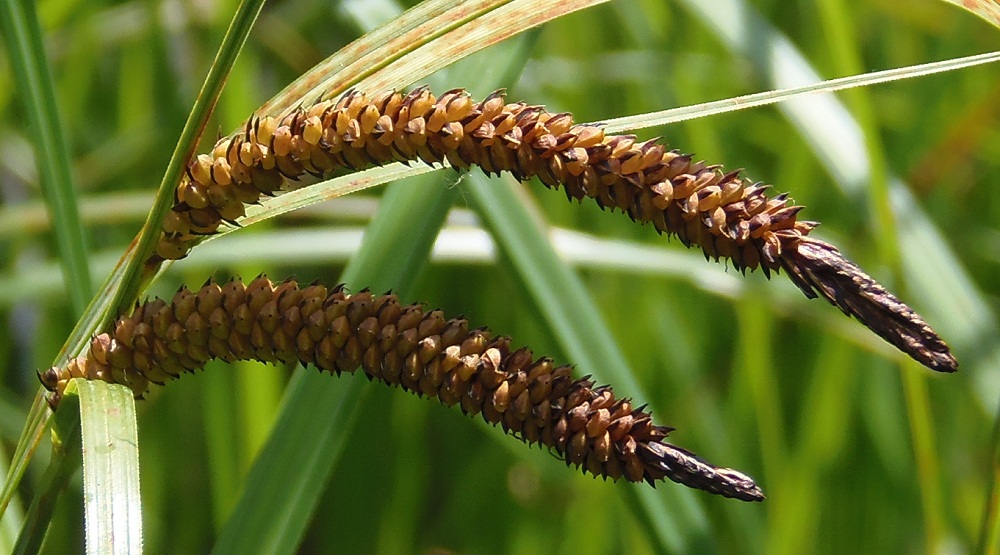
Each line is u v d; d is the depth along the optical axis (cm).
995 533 40
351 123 34
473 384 33
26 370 81
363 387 40
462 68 42
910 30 80
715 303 78
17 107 77
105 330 35
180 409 75
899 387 72
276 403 58
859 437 74
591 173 33
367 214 65
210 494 76
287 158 34
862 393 73
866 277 32
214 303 34
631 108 80
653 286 71
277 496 39
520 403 33
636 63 76
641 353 72
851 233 73
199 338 34
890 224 49
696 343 78
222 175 34
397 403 75
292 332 34
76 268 40
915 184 70
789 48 57
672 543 43
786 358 75
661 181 33
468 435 81
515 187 43
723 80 77
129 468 33
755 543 68
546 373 33
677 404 71
